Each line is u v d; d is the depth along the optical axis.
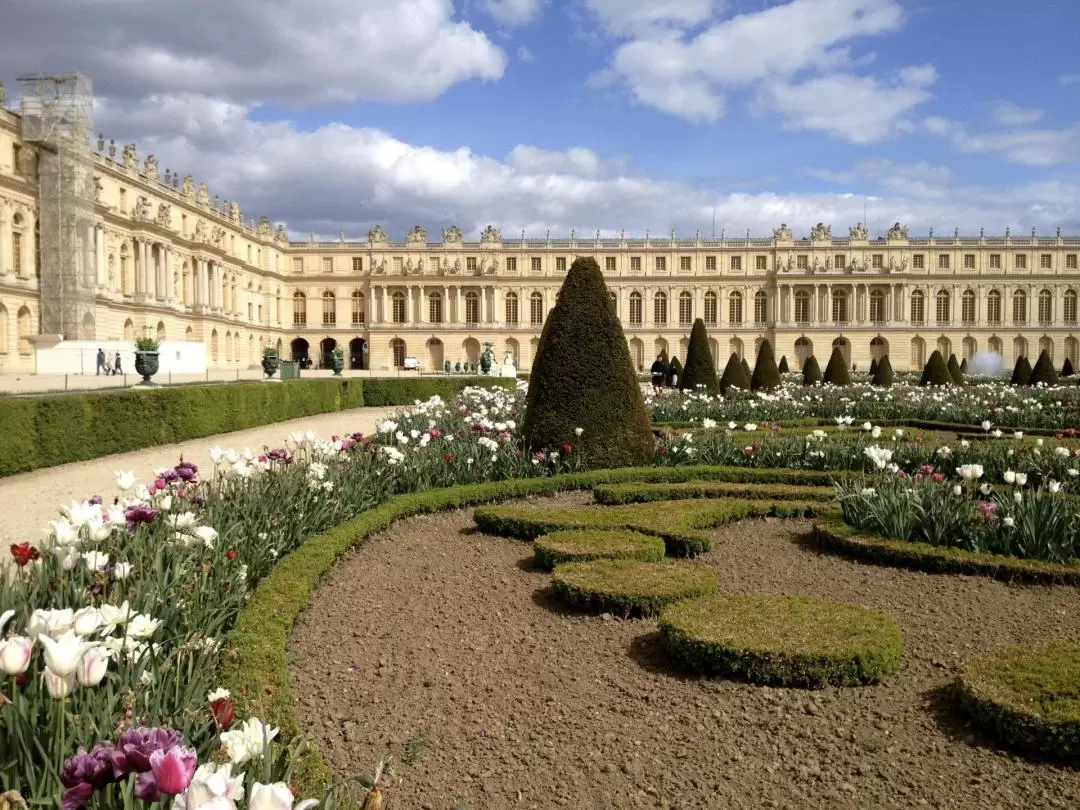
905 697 7.96
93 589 7.12
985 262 116.56
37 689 4.75
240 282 107.06
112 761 3.21
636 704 7.95
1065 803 6.21
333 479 14.64
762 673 8.24
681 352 120.25
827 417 33.47
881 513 13.07
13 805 3.60
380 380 49.66
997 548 12.14
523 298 121.00
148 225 81.75
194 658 6.88
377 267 121.25
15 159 67.19
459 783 6.57
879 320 117.81
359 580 11.80
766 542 13.73
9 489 18.31
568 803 6.32
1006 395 38.22
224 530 10.51
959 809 6.18
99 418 23.41
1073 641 9.17
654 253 120.06
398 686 8.35
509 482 17.34
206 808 2.83
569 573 11.10
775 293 118.50
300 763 5.58
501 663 8.96
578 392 19.25
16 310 65.88
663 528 13.32
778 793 6.44
